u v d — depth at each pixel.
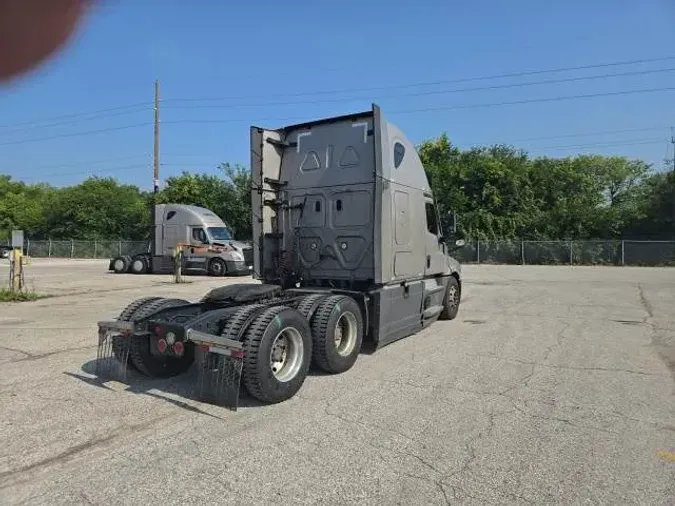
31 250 46.25
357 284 7.68
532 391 5.66
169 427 4.61
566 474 3.70
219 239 24.84
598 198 45.06
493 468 3.79
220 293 6.49
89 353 7.47
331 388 5.80
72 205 48.31
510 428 4.57
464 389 5.75
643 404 5.22
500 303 13.22
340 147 7.85
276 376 5.29
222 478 3.64
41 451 4.10
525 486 3.52
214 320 5.56
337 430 4.53
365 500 3.33
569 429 4.55
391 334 7.45
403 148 8.02
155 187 38.72
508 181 37.97
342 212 7.77
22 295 14.16
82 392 5.62
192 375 6.32
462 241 10.27
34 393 5.57
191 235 24.64
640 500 3.34
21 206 56.16
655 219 36.62
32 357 7.22
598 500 3.34
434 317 9.36
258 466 3.83
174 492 3.45
